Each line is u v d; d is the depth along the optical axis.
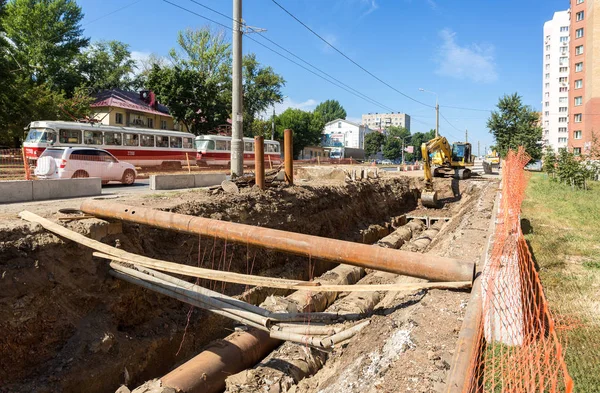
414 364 4.43
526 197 19.72
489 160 48.56
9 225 6.98
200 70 48.34
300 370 6.50
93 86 49.97
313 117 66.75
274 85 56.09
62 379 6.05
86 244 7.00
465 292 6.04
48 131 21.84
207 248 9.64
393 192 22.30
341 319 6.71
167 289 7.14
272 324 6.46
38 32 39.75
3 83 26.53
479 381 4.00
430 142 23.33
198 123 43.53
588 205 17.03
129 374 6.79
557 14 87.44
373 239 17.06
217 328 8.62
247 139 36.22
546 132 90.56
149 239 8.69
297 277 11.60
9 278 6.27
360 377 4.63
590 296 6.99
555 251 9.89
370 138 98.06
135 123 43.12
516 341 4.69
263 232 6.79
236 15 13.62
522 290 5.78
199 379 6.30
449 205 22.88
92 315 7.04
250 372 6.48
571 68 55.94
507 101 45.88
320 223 14.24
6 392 5.65
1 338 5.89
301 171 25.42
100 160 17.08
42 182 12.10
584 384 4.33
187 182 17.95
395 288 5.99
